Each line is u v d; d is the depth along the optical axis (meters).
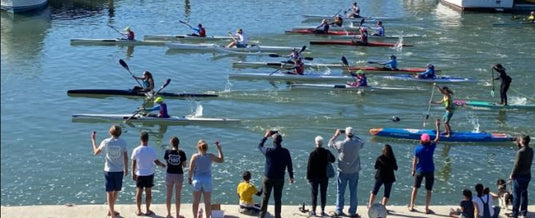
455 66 42.22
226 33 53.50
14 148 26.80
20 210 15.62
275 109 32.47
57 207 15.93
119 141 15.11
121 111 32.53
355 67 40.53
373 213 15.12
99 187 23.08
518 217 16.22
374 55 45.44
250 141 27.80
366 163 25.30
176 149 15.32
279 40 50.50
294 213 16.12
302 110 32.41
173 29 55.38
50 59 43.72
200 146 14.88
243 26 56.94
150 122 30.27
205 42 49.91
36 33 52.69
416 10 66.88
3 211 15.51
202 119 30.22
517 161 15.80
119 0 71.81
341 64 41.75
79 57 44.44
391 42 49.94
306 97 34.72
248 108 32.66
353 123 30.52
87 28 55.31
